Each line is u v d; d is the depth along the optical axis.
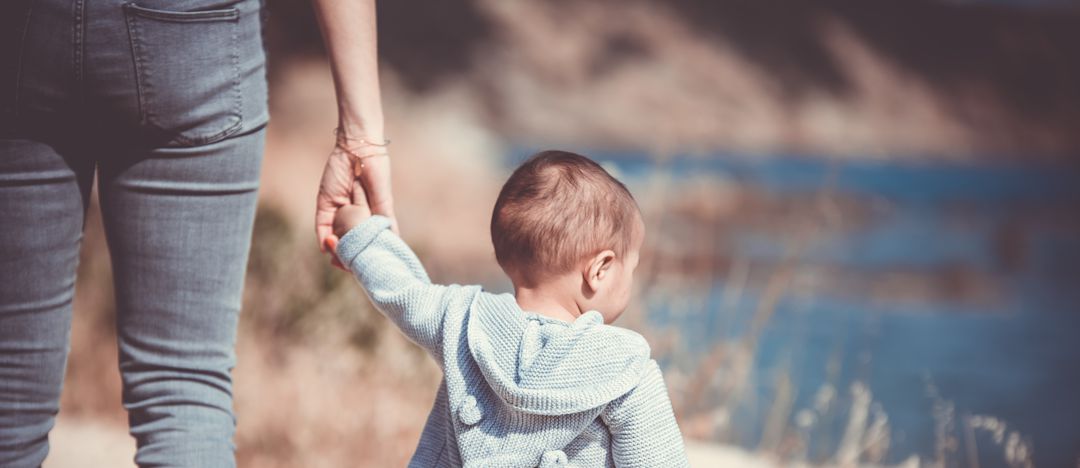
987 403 8.93
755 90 55.69
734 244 17.98
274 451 4.30
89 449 4.39
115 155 2.09
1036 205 31.16
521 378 2.03
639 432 2.05
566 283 2.19
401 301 2.22
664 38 54.69
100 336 5.56
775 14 59.62
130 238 2.12
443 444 2.14
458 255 14.96
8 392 2.06
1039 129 62.12
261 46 2.21
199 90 2.05
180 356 2.16
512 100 43.97
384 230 2.33
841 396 7.52
